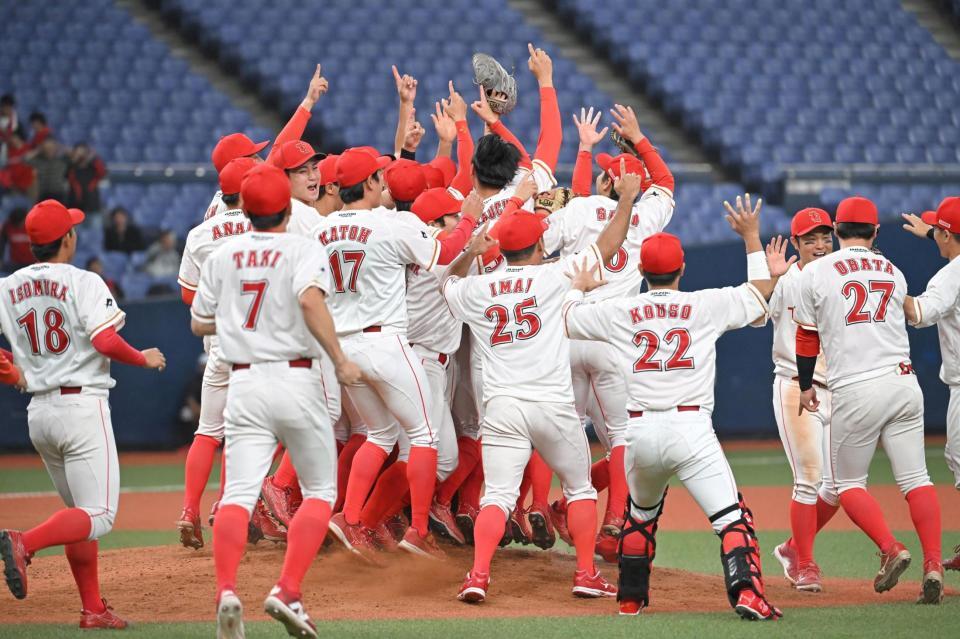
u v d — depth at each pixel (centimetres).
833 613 2278
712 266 6122
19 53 8338
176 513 4269
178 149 7981
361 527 2689
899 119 8769
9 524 3962
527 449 2434
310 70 8469
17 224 6431
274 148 2909
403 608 2361
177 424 6144
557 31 9419
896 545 2450
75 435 2147
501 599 2473
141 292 6644
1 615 2322
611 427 2862
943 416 6328
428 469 2589
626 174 2431
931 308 2519
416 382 2556
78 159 6838
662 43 9056
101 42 8481
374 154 2602
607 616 2259
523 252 2447
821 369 2738
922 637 2028
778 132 8500
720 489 2208
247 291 2006
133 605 2397
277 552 2794
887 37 9388
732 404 6394
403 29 8850
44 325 2152
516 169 2862
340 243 2520
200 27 8781
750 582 2180
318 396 2030
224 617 1878
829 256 2541
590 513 2492
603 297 2822
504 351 2422
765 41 9206
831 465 2569
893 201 7850
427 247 2506
